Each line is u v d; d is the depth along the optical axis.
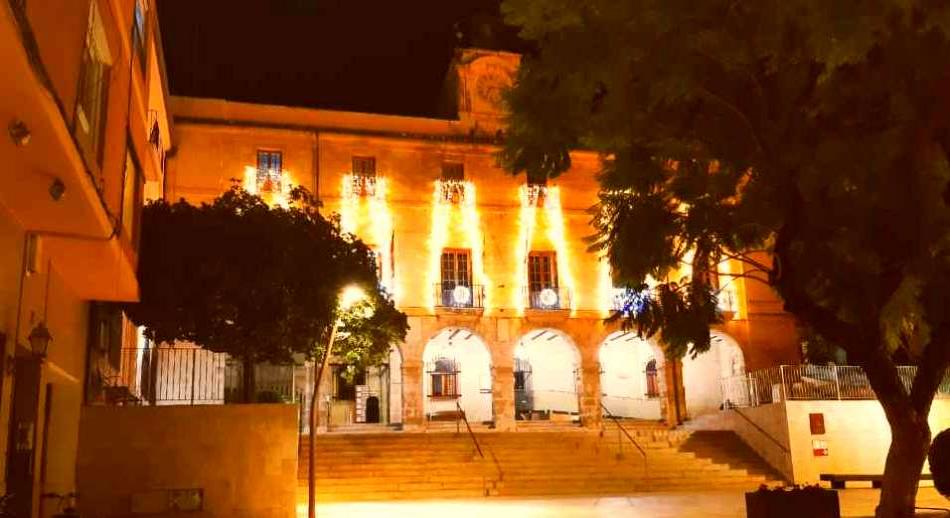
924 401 10.82
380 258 28.72
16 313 10.88
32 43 7.17
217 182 27.53
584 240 13.16
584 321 30.12
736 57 8.92
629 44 8.97
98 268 13.35
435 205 29.55
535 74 9.77
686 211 12.53
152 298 17.73
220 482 15.80
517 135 10.15
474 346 31.95
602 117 9.96
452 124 30.31
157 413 15.78
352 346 20.58
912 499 10.66
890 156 9.66
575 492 22.55
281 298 18.23
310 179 28.47
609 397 33.28
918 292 9.82
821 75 9.02
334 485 21.45
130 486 15.39
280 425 16.27
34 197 10.14
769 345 31.05
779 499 12.00
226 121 27.92
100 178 11.35
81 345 15.55
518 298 29.73
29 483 11.34
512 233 30.14
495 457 23.97
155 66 19.66
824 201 10.48
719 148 10.88
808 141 10.21
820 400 25.50
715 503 18.97
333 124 29.23
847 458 25.14
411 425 27.89
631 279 12.02
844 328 10.78
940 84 9.27
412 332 28.50
